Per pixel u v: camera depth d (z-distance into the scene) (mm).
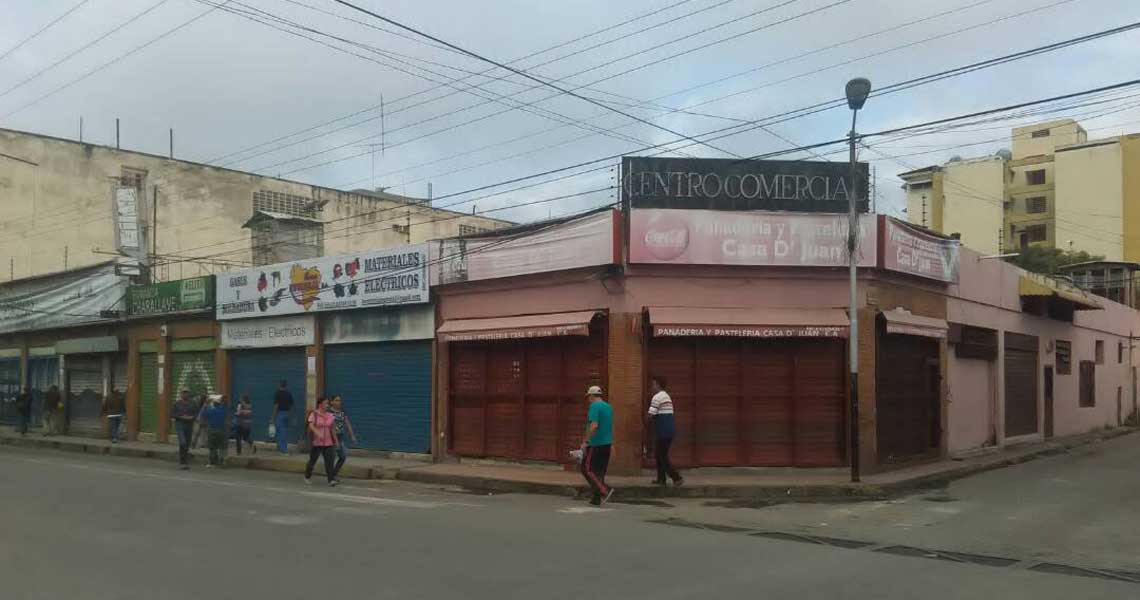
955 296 20203
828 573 8164
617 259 16125
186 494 14086
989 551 9562
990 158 73625
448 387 19359
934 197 74812
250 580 7676
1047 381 26562
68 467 19375
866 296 16625
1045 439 26000
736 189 16438
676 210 16125
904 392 18062
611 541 9766
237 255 40469
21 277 36562
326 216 42969
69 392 32188
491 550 9133
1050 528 11203
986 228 72688
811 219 16328
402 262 20156
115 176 39250
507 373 18391
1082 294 29781
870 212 16594
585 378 16953
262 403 24406
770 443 16328
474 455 18781
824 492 14625
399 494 14906
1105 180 66000
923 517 12219
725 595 7219
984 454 21125
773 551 9273
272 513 11875
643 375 16156
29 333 34062
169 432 27406
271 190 42094
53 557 8703
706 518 12102
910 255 17516
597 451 13602
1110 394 33656
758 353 16469
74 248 38156
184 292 26609
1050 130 77000
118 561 8500
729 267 16281
